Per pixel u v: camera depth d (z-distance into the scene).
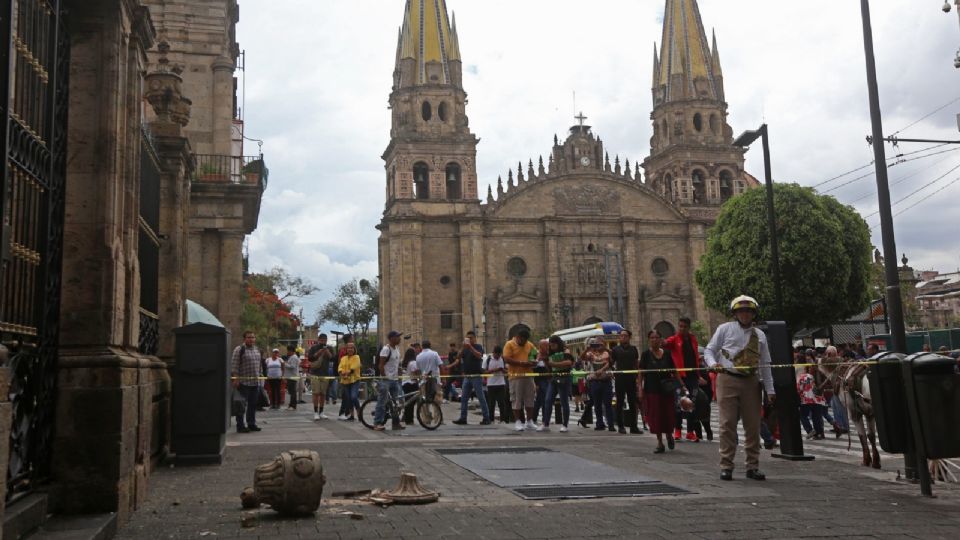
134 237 9.43
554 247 74.75
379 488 10.18
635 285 75.88
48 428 7.60
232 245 30.00
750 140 17.64
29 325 7.17
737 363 11.36
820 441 18.67
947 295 104.62
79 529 6.98
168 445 13.77
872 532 7.64
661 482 10.77
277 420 24.31
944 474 11.11
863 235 54.28
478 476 11.24
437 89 76.06
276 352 30.28
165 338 15.85
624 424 20.75
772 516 8.42
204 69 32.94
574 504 9.12
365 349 109.62
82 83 8.53
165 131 16.27
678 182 80.12
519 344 19.89
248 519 7.88
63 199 8.00
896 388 10.33
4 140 5.70
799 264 52.28
